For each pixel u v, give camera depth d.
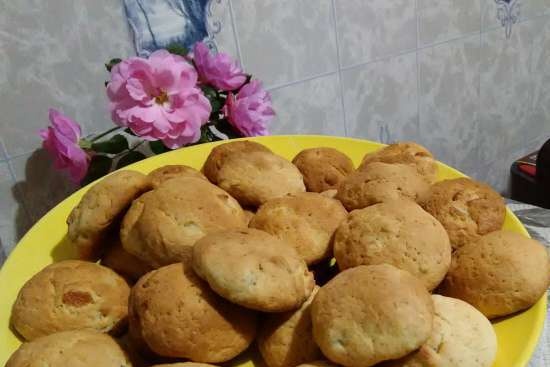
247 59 0.47
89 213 0.29
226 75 0.40
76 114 0.41
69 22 0.39
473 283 0.26
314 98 0.53
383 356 0.21
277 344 0.25
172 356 0.24
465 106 0.67
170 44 0.43
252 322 0.25
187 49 0.43
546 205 0.65
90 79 0.41
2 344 0.26
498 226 0.30
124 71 0.35
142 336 0.24
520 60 0.70
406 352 0.21
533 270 0.26
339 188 0.33
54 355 0.23
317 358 0.24
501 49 0.67
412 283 0.23
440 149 0.67
